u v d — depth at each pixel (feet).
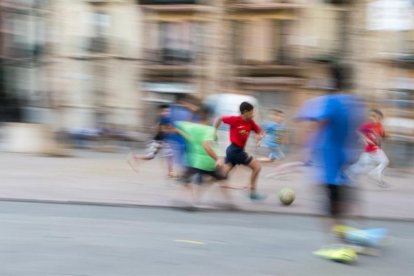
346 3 74.79
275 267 18.43
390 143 51.52
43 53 97.40
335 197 19.33
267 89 81.30
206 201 30.27
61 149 55.16
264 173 44.70
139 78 86.79
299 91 79.66
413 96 69.92
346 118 18.97
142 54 86.69
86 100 87.45
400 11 48.98
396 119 69.92
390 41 71.31
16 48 105.91
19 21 104.78
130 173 42.52
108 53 87.04
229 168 29.30
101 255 19.34
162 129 44.16
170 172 38.58
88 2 87.04
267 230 23.93
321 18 77.00
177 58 85.61
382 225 26.04
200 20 83.61
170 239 21.88
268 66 80.79
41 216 25.58
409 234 24.14
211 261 18.97
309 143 20.13
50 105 89.10
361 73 72.64
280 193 29.86
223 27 82.64
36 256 18.99
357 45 73.20
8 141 64.08
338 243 20.68
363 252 20.24
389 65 71.36
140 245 20.83
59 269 17.61
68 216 25.76
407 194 36.14
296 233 23.39
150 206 28.84
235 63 82.53
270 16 80.59
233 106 50.21
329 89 19.22
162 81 86.22
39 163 47.67
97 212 26.99
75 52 87.76
